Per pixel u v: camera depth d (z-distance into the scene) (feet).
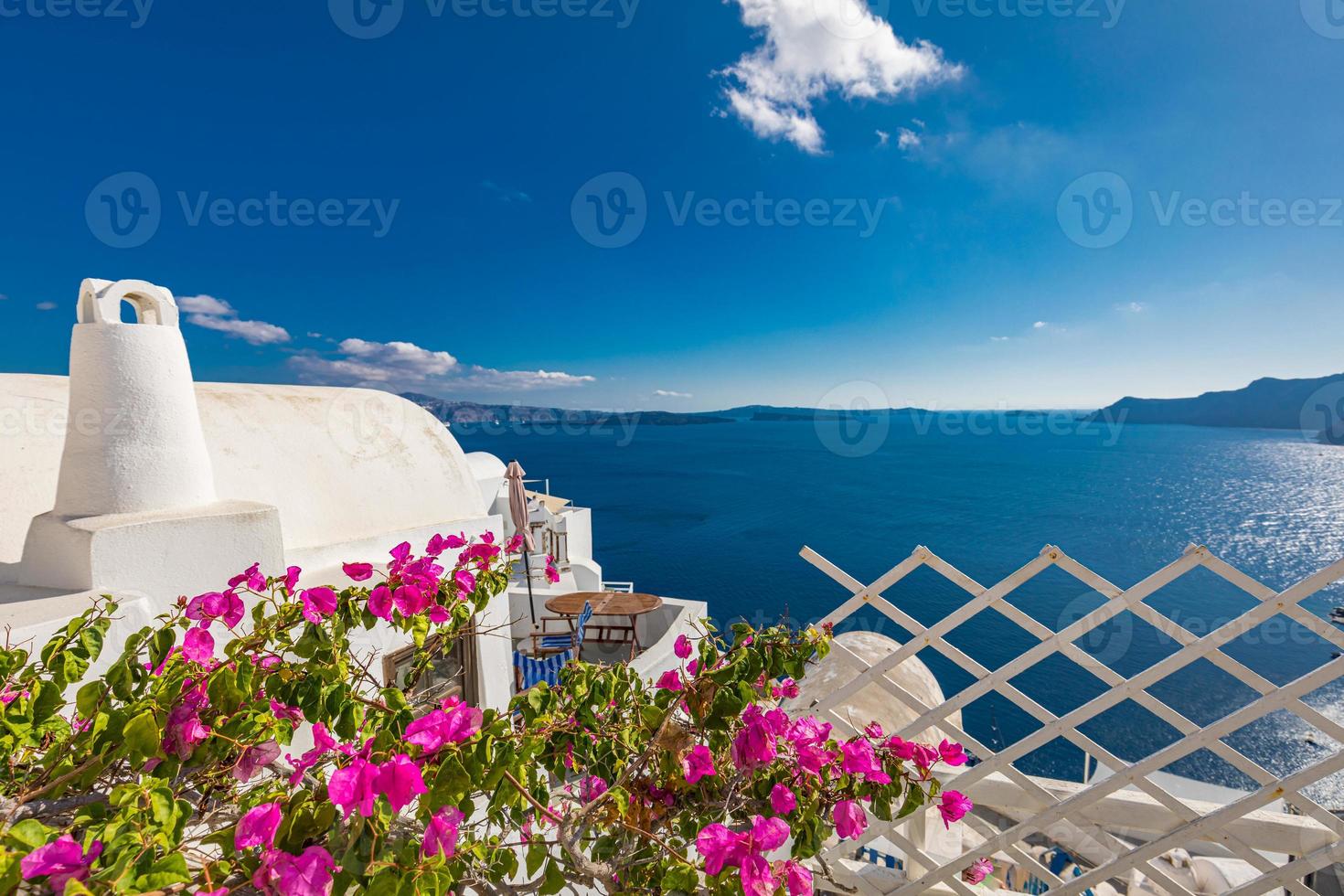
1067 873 25.93
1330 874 16.11
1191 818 12.55
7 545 16.44
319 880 5.47
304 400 29.14
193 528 13.78
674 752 9.78
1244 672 11.78
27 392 21.43
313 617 8.87
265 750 7.52
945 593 228.84
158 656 7.98
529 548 31.48
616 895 8.67
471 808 6.98
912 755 11.18
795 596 230.27
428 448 31.63
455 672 23.57
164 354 14.75
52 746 7.30
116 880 4.77
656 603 35.27
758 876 7.22
